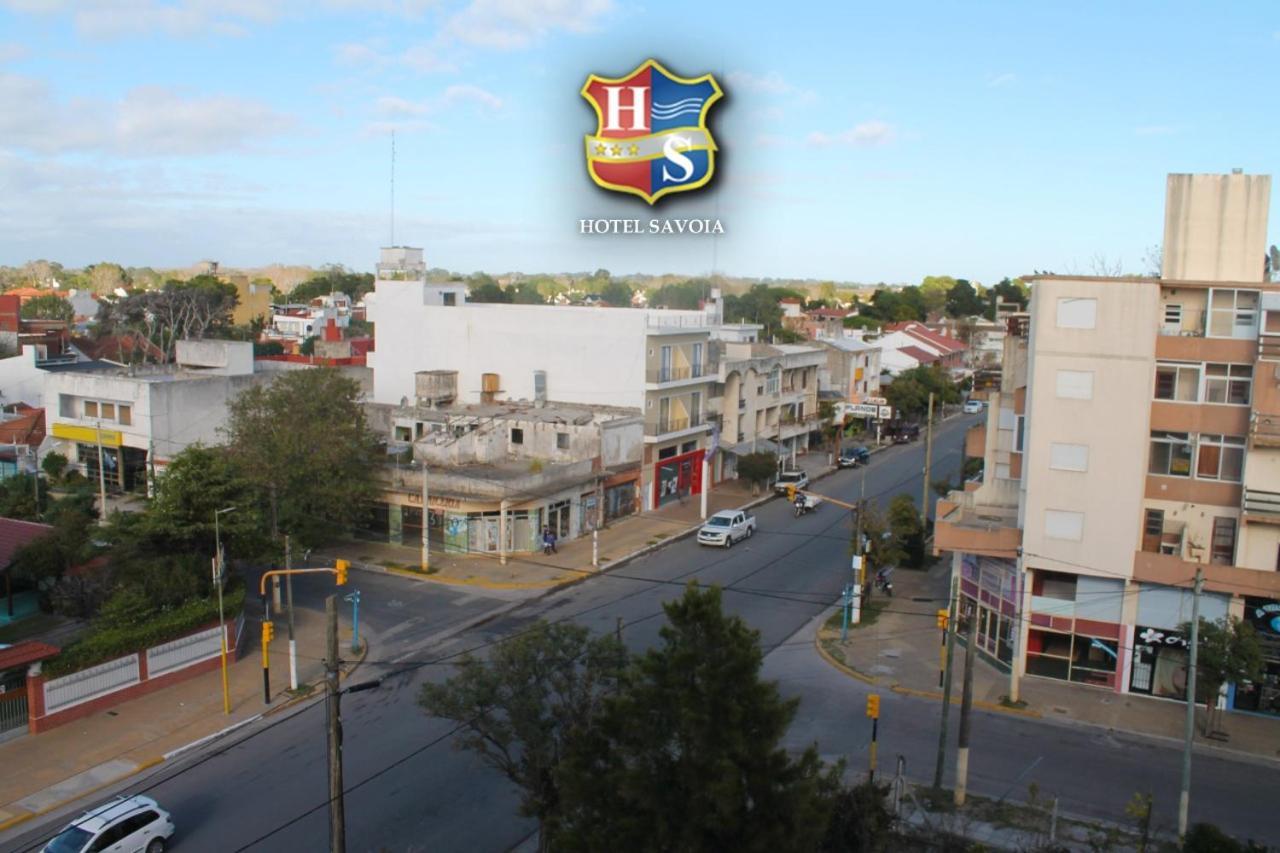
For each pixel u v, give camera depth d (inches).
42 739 1061.8
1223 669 1064.8
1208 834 753.0
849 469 2829.7
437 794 928.3
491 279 6983.3
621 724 608.1
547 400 2313.0
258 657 1317.7
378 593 1589.6
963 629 1408.7
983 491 1433.3
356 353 3988.7
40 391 2738.7
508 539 1813.5
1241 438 1155.9
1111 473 1189.7
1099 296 1176.8
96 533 1386.6
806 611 1542.8
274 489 1558.8
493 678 775.7
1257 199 1173.1
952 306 6756.9
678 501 2351.1
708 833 547.8
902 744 1074.1
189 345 2480.3
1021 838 862.5
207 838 845.2
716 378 2465.6
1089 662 1245.7
